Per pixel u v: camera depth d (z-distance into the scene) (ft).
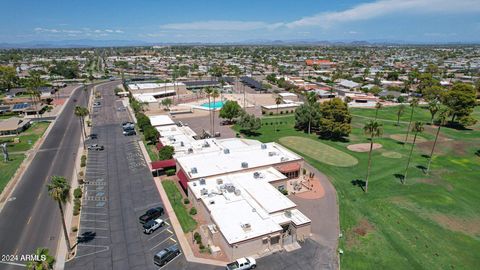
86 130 404.77
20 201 222.28
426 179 268.41
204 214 199.31
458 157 323.57
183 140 333.21
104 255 166.20
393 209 217.77
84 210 210.38
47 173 270.67
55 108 533.55
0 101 557.74
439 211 216.33
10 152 322.14
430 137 392.68
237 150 295.07
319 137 389.80
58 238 180.45
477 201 232.12
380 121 472.85
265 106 524.11
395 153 333.42
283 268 158.20
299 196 235.40
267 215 187.01
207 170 245.45
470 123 422.41
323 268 158.61
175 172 270.87
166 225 193.26
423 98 645.10
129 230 188.14
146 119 391.04
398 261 165.27
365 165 298.97
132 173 270.46
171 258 163.02
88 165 288.10
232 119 469.98
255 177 237.45
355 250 173.27
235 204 198.29
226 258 165.07
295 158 276.62
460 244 180.75
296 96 621.31
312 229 192.44
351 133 408.46
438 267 161.68
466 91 425.28
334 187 250.98
